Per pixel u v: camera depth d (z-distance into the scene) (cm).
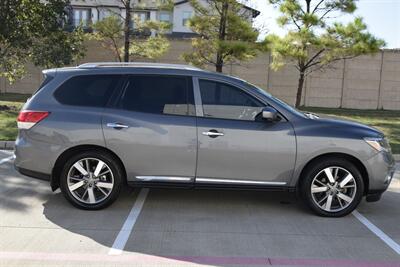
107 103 645
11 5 1775
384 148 652
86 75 655
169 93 646
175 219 621
